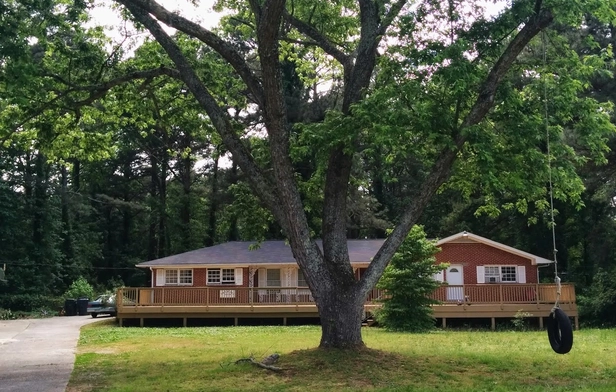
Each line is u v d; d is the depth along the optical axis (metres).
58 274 43.22
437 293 24.83
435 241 22.59
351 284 12.14
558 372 10.98
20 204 41.25
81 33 14.49
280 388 9.45
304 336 18.41
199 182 48.06
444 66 10.78
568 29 21.83
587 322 26.31
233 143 12.66
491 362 12.07
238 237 45.62
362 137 11.94
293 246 12.10
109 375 11.17
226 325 25.52
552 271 35.72
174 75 13.59
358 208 36.72
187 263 27.61
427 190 12.05
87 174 46.88
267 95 11.85
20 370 12.02
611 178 25.00
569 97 11.74
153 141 45.03
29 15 12.52
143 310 24.91
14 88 11.50
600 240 30.27
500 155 11.15
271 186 13.00
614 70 22.83
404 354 12.64
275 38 11.59
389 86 10.83
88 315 35.56
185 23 12.66
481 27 11.50
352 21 15.59
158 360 13.01
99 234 48.75
